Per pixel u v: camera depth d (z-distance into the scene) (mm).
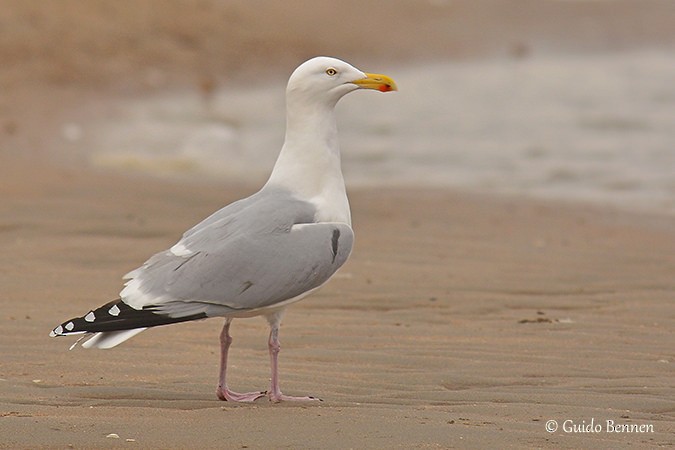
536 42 40156
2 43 32312
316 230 8516
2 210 16703
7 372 9188
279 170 8898
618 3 45406
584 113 28672
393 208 18406
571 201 19531
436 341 10852
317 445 7160
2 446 7008
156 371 9398
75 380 9008
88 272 13609
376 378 9492
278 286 8289
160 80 31984
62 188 18625
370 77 8859
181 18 36500
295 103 8875
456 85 33281
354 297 12719
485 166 22875
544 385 9391
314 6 40781
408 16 41531
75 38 33438
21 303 11898
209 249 8242
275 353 8562
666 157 23688
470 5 43562
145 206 17562
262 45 36219
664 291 13430
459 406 8500
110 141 25094
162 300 8086
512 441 7395
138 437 7266
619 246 15945
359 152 24312
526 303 12719
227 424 7648
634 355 10430
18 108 27922
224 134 26188
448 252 15289
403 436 7395
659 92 31812
